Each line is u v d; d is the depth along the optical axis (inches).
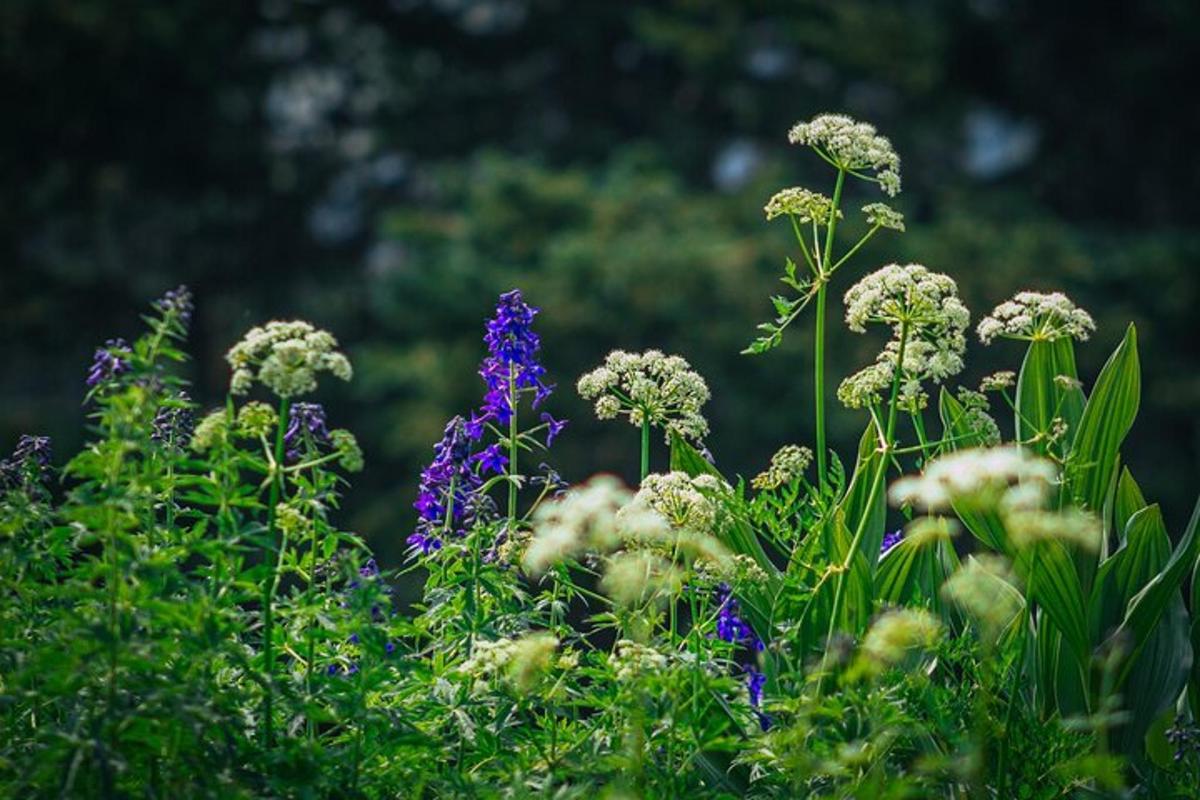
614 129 1236.5
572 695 191.5
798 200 206.8
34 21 1052.5
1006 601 202.1
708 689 186.4
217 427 173.2
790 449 208.2
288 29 1184.2
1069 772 180.7
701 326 876.0
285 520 179.5
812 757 178.4
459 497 208.2
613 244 909.2
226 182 1178.0
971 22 1179.9
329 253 1214.3
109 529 170.4
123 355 169.9
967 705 190.5
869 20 1112.2
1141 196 1189.1
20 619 189.0
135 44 1074.1
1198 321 973.2
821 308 208.4
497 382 212.7
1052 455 207.9
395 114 1213.1
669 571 188.9
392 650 193.3
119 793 167.5
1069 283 934.4
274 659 189.3
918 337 202.1
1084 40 1176.8
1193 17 1118.4
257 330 175.5
